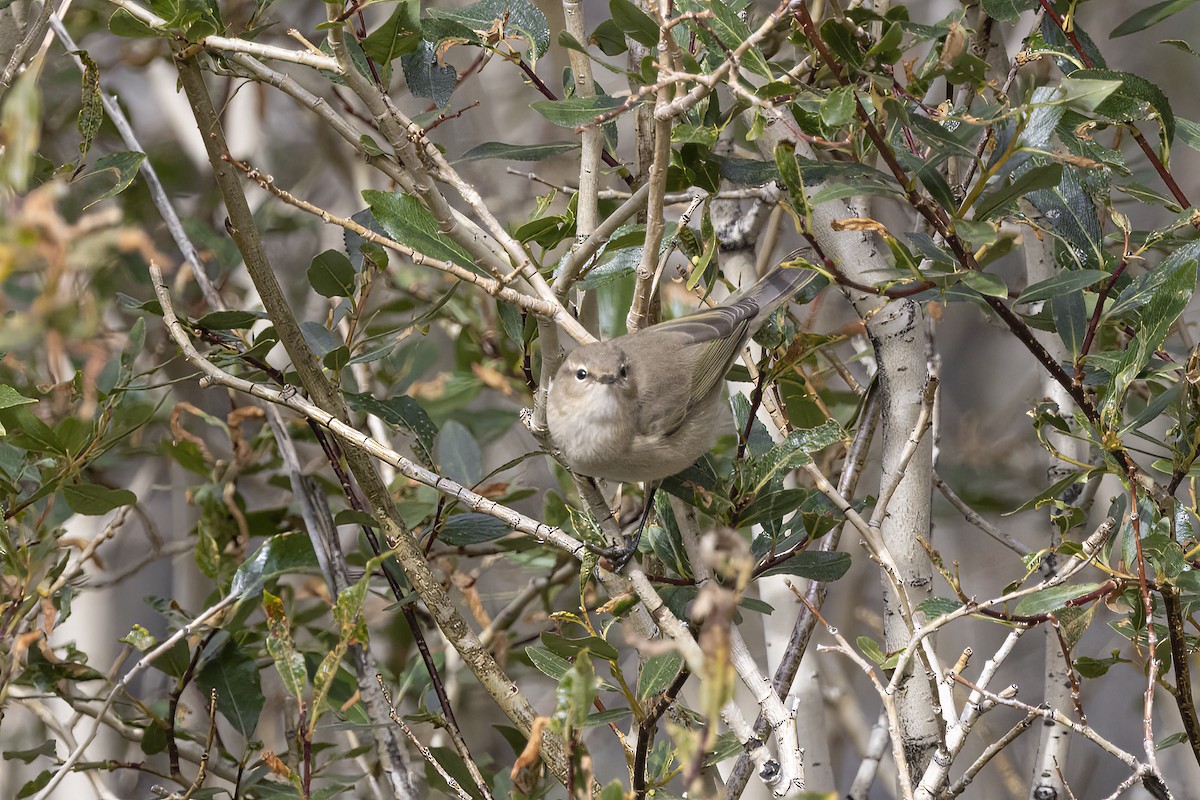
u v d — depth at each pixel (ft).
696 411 26.18
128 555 44.55
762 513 24.21
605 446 24.53
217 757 32.73
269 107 52.37
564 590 41.73
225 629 31.01
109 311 42.50
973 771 21.91
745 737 22.00
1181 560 20.57
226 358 28.27
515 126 54.34
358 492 35.35
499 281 21.54
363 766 36.94
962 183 26.30
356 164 47.09
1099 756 48.19
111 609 41.78
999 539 29.91
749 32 22.24
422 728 40.40
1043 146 19.89
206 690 30.30
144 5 28.76
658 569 27.37
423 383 41.27
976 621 51.90
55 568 30.32
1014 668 51.57
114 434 29.63
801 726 30.60
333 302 35.81
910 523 27.17
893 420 27.50
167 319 25.95
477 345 42.37
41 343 32.55
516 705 24.72
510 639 38.55
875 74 20.99
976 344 58.34
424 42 26.35
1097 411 23.56
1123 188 24.54
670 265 41.47
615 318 37.32
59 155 45.42
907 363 27.53
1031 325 25.95
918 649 25.90
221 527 35.53
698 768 12.65
